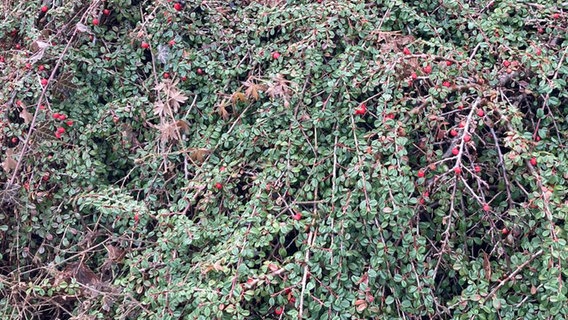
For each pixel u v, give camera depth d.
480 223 2.46
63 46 2.93
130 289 2.45
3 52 3.10
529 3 2.79
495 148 2.44
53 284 2.56
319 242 2.29
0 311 2.57
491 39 2.65
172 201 2.80
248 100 2.77
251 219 2.35
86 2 3.04
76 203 2.76
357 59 2.66
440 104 2.44
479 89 2.43
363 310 2.23
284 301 2.20
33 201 2.77
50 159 2.79
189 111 2.85
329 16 2.78
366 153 2.35
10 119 2.94
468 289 2.22
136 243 2.63
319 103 2.58
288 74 2.73
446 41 2.87
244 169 2.66
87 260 2.70
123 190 2.81
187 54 2.87
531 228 2.27
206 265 2.28
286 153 2.54
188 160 2.80
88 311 2.48
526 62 2.50
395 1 2.75
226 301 2.18
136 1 3.11
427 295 2.22
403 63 2.47
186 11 2.97
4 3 3.24
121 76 2.98
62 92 2.92
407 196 2.28
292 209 2.43
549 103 2.46
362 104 2.51
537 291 2.22
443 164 2.38
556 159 2.29
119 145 2.89
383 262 2.28
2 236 2.76
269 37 2.98
